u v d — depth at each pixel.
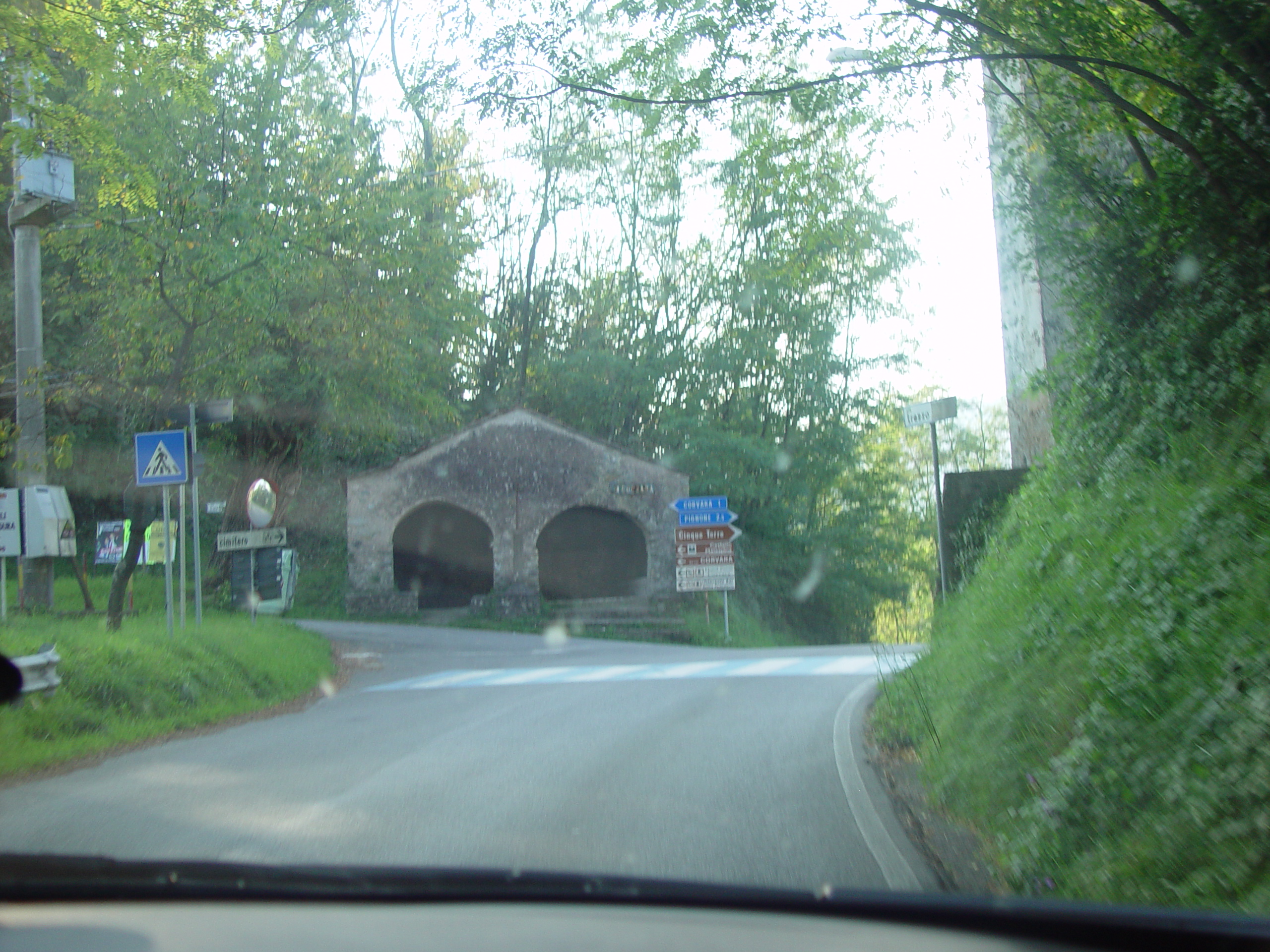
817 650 21.45
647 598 31.39
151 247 17.59
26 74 13.31
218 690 13.13
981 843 6.07
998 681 8.23
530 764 8.59
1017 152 11.53
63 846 6.11
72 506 37.03
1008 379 17.03
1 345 29.14
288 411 28.64
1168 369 10.20
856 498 42.62
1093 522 9.66
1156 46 9.50
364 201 22.86
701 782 7.79
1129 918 3.12
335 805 7.15
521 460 31.77
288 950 2.86
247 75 21.39
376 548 31.22
